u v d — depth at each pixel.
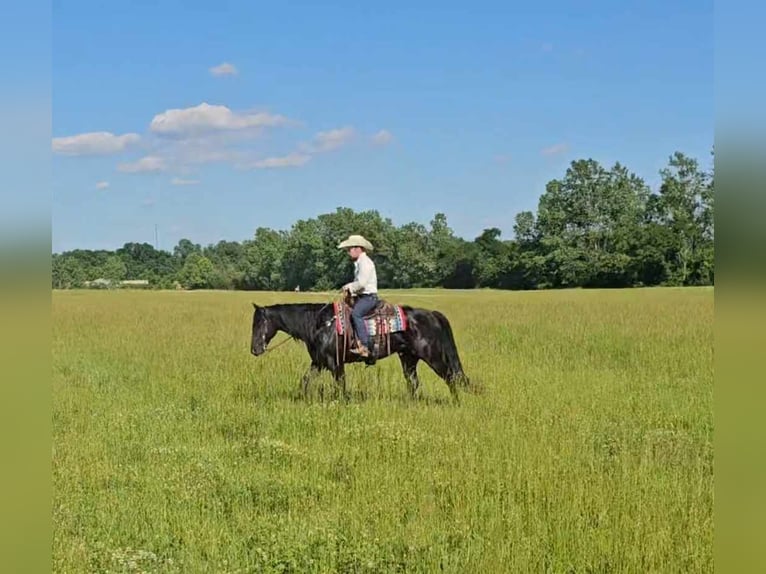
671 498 6.86
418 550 6.10
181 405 11.97
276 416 10.84
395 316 12.43
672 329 21.50
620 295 53.78
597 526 6.44
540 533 6.20
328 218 94.50
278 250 96.81
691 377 13.98
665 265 83.19
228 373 14.56
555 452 8.40
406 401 12.09
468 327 24.58
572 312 31.19
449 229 97.88
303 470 8.38
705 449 8.59
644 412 10.97
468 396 12.21
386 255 95.69
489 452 8.41
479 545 6.06
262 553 6.08
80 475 8.04
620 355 17.53
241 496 7.57
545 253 90.81
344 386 12.52
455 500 7.07
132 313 35.88
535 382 13.33
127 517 6.95
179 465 8.45
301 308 12.91
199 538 6.43
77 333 24.19
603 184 91.19
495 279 93.25
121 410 11.54
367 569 5.88
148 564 5.97
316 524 6.65
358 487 7.55
